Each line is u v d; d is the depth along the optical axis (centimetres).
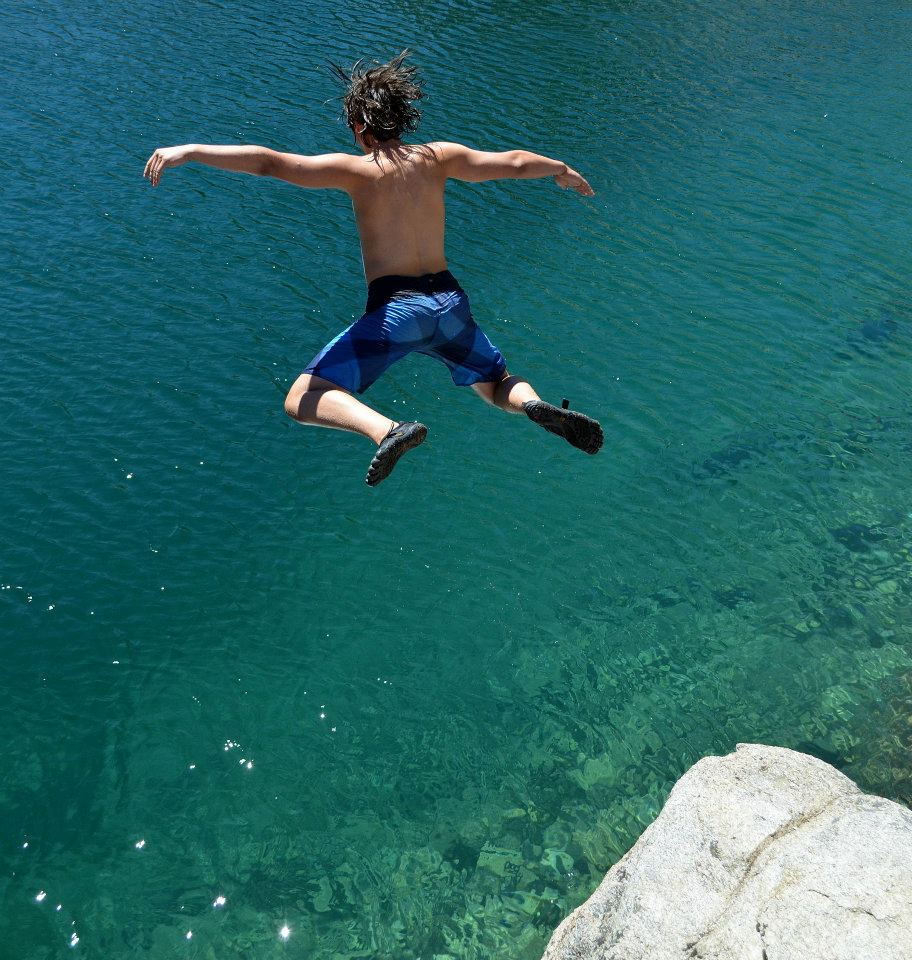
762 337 1695
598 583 1222
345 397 480
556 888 866
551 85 2752
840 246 1988
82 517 1268
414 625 1160
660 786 965
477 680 1095
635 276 1867
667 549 1272
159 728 1023
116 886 877
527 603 1193
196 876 888
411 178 503
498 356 529
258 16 3158
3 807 939
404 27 3150
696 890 646
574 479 1388
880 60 3030
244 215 2014
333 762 998
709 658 1114
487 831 926
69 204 1966
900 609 1166
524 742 1020
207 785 971
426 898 864
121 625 1134
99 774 975
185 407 1470
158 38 2888
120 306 1677
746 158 2359
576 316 1736
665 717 1043
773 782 725
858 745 995
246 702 1057
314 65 2764
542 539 1286
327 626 1153
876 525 1302
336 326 1684
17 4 3070
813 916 577
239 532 1273
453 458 1420
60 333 1591
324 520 1303
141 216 1959
